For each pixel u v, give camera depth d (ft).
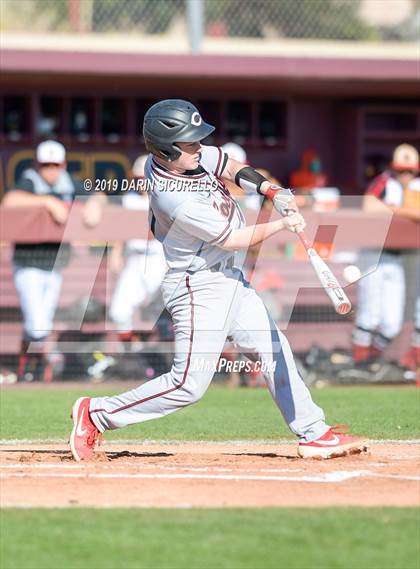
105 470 54.60
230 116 142.72
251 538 40.81
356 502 46.91
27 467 55.52
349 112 145.38
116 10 131.95
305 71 131.44
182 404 56.70
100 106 137.18
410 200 111.86
